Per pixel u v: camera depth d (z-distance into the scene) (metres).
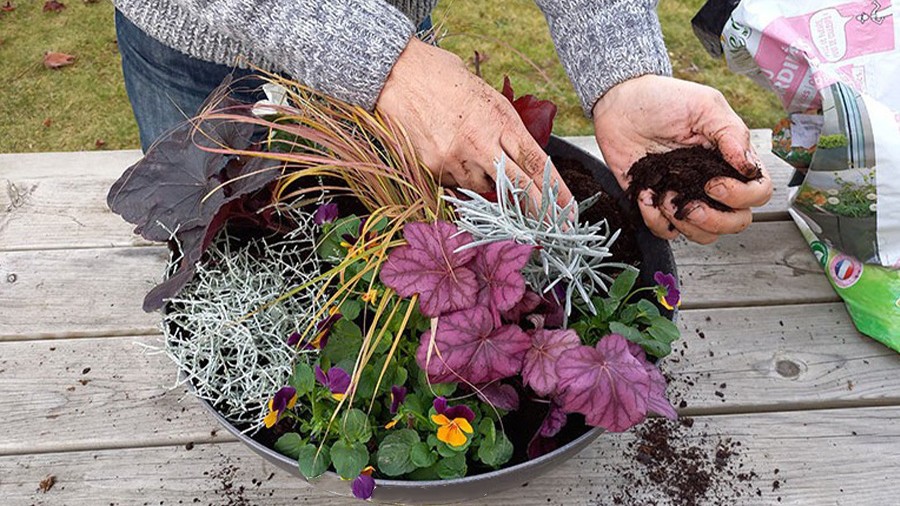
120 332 1.00
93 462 0.87
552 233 0.72
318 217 0.81
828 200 1.04
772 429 0.92
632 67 0.84
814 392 0.95
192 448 0.89
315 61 0.71
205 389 0.74
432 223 0.74
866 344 1.01
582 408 0.64
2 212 1.15
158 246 1.11
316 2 0.71
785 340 1.02
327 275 0.71
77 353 0.98
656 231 0.85
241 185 0.76
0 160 1.23
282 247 0.86
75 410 0.92
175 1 0.76
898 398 0.95
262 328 0.79
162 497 0.85
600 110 0.89
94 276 1.07
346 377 0.68
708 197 0.82
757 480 0.87
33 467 0.87
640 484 0.87
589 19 0.85
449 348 0.66
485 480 0.65
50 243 1.11
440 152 0.75
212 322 0.76
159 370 0.96
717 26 1.17
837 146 0.99
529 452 0.69
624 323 0.76
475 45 2.04
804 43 1.00
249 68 1.04
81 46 2.07
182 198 0.77
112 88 1.96
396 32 0.72
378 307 0.75
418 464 0.67
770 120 1.92
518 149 0.76
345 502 0.85
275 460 0.69
